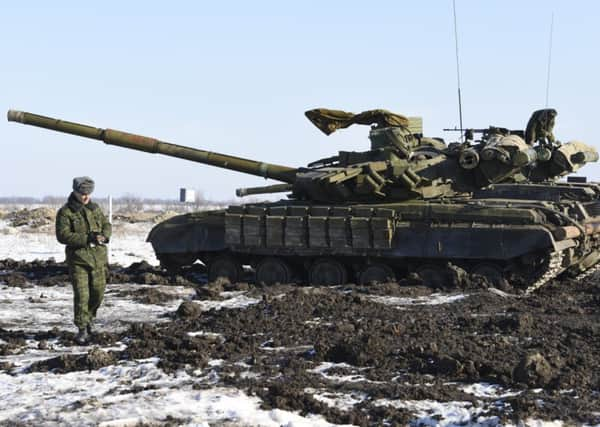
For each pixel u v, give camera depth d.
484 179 36.53
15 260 47.44
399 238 34.16
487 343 20.75
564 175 41.81
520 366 17.58
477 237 32.81
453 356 19.02
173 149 40.56
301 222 35.66
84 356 19.84
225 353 20.38
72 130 40.94
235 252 37.91
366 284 35.03
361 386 17.44
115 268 42.66
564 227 32.59
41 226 78.81
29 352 21.28
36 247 58.72
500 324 23.02
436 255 33.47
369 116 37.97
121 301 30.59
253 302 29.78
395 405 16.17
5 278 36.44
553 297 30.80
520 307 27.50
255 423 15.15
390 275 34.97
